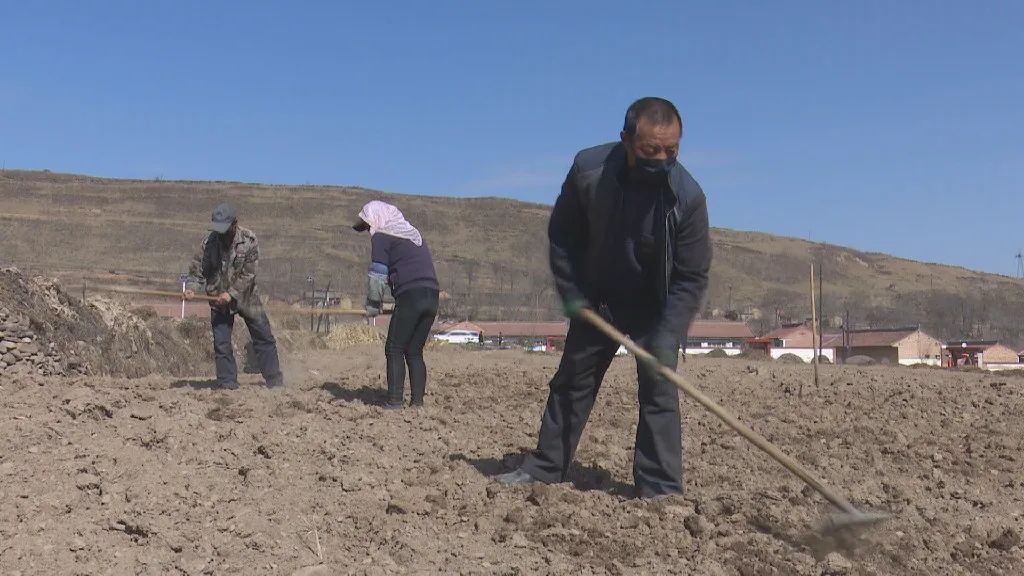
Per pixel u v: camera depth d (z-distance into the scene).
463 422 7.55
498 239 112.81
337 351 17.84
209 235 8.85
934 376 13.10
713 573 4.57
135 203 121.50
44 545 4.24
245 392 8.35
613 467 6.39
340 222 119.88
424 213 120.19
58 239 90.81
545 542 4.80
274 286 64.88
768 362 16.39
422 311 7.95
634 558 4.70
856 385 11.02
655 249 5.18
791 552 4.90
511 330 45.38
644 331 5.47
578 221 5.34
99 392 7.45
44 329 11.91
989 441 7.81
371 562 4.41
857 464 6.79
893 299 99.44
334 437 6.45
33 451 5.39
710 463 6.58
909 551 5.11
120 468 5.23
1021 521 5.80
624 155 5.12
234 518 4.64
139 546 4.34
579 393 5.63
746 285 98.81
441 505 5.24
